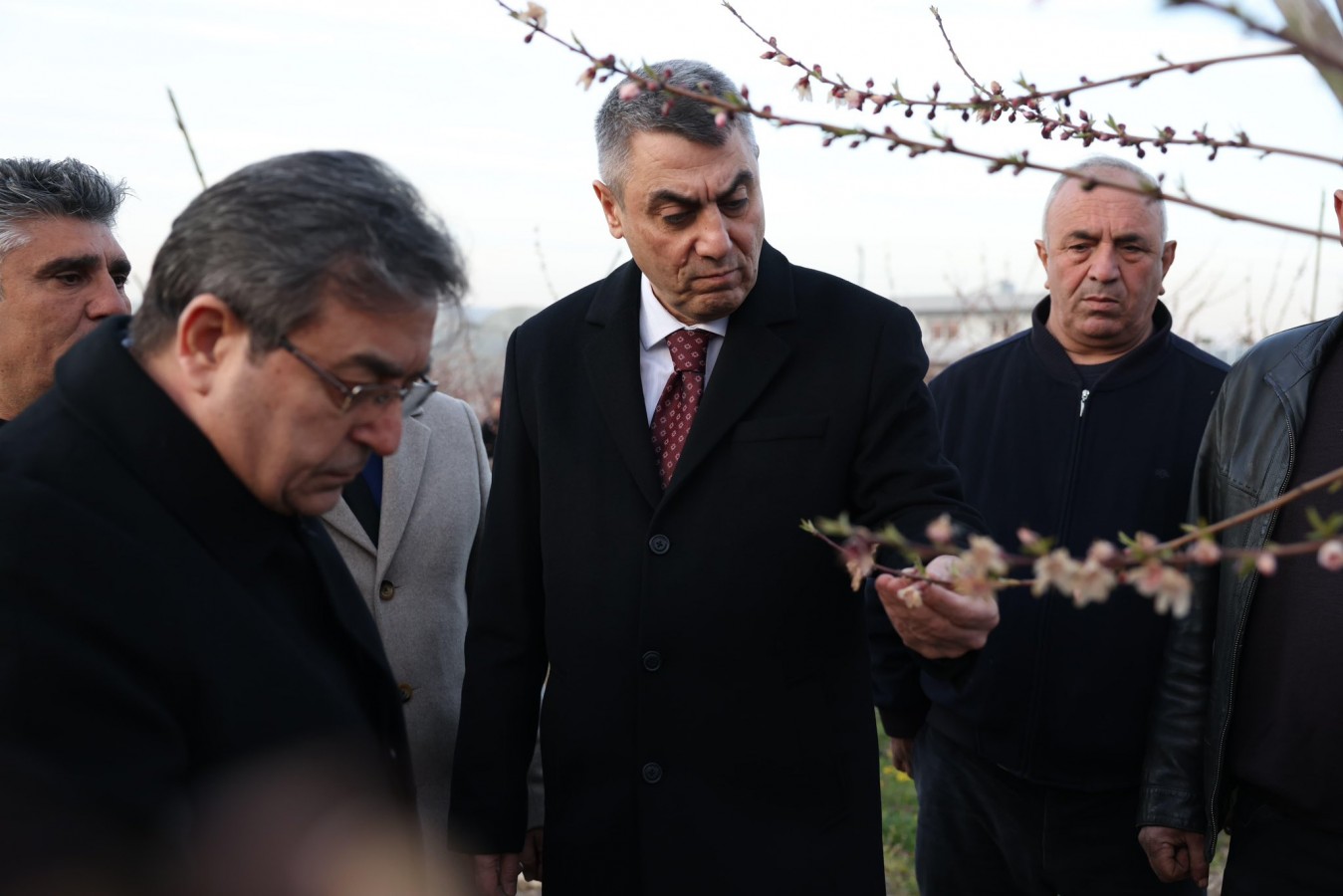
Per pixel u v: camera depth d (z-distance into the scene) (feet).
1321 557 2.62
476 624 6.98
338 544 6.75
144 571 3.66
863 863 6.33
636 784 6.35
